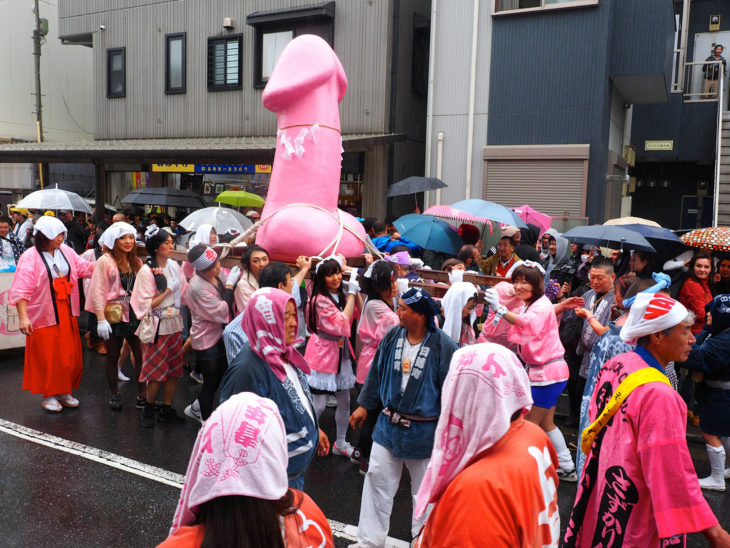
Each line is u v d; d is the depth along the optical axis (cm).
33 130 2452
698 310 648
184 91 1639
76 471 487
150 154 1334
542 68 1200
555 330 478
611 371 264
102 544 382
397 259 580
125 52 1730
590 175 1177
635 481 234
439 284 540
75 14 1802
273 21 1466
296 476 303
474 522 184
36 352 612
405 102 1437
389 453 352
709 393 488
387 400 353
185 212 1648
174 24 1641
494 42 1237
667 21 1130
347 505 448
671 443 224
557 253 923
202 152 1277
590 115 1169
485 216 855
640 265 674
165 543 162
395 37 1374
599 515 244
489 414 197
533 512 193
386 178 1395
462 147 1280
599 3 1142
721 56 1582
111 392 640
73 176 2205
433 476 204
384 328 462
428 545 199
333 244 614
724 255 713
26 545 379
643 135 1634
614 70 1173
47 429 578
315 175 648
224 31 1565
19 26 2378
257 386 286
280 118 677
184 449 540
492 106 1248
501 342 513
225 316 539
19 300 591
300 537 183
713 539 219
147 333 572
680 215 1808
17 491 450
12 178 2373
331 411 666
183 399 686
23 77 2405
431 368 343
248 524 161
